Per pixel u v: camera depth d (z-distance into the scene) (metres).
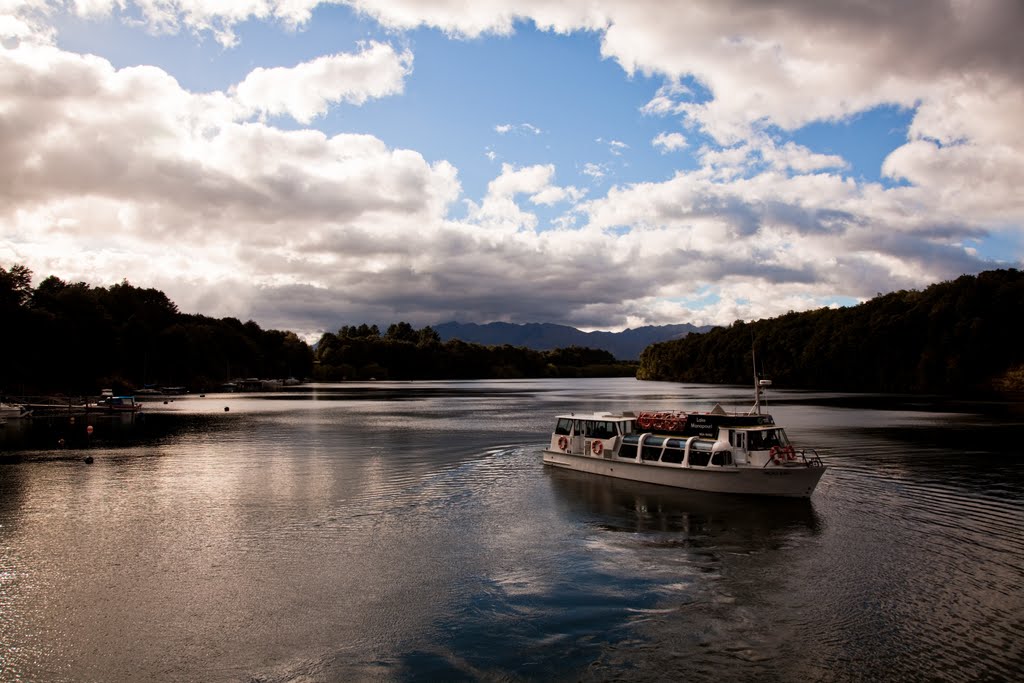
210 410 123.69
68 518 35.69
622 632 21.09
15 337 134.62
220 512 36.94
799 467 37.47
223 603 23.77
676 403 132.62
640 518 34.69
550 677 18.42
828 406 115.38
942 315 161.12
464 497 40.28
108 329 168.75
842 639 20.38
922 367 161.62
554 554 28.98
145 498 40.56
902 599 23.34
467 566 27.52
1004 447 58.06
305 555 29.11
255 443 68.50
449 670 18.86
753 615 22.22
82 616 22.77
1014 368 147.88
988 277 166.50
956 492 39.53
